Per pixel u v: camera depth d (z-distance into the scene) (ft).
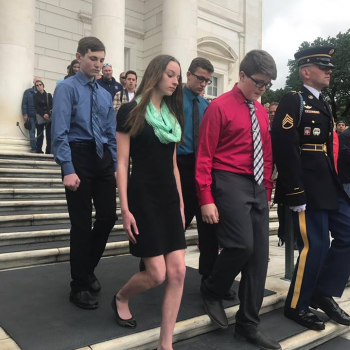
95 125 9.04
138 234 6.90
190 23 36.65
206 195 8.27
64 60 35.40
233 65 47.42
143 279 7.19
